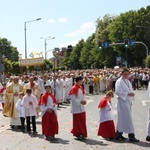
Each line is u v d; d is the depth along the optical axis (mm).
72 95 11742
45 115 11969
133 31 73750
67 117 17422
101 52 89188
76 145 10758
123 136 11977
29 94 13227
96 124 14828
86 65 134125
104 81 37375
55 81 23953
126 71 11195
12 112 14562
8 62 61938
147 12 74812
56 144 11000
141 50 73375
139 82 39688
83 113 11773
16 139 12062
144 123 14672
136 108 20422
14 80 14789
